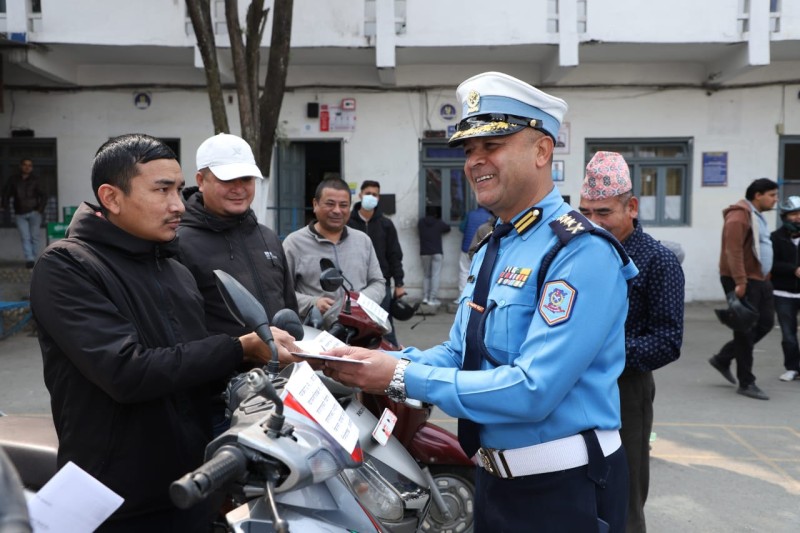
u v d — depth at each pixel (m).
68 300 1.65
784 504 3.59
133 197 1.76
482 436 1.77
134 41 9.02
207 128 10.22
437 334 8.34
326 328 2.63
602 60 9.91
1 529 0.73
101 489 1.41
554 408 1.62
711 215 10.19
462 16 9.00
